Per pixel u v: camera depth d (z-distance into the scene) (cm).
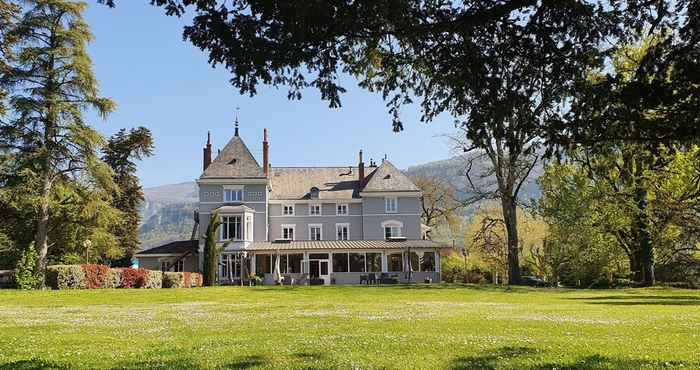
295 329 1480
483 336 1293
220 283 5512
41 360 975
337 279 5762
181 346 1153
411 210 6334
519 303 2684
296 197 6388
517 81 793
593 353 1037
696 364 918
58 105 4219
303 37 712
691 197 3641
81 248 4869
